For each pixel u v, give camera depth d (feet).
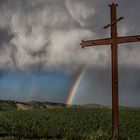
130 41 59.98
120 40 60.13
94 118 167.94
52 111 208.23
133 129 127.24
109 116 176.96
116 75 59.67
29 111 209.87
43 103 414.82
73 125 137.39
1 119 154.40
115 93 59.26
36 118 164.76
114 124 58.95
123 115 180.96
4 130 112.37
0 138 62.64
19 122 140.97
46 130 111.75
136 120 159.43
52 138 65.92
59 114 189.37
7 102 384.47
